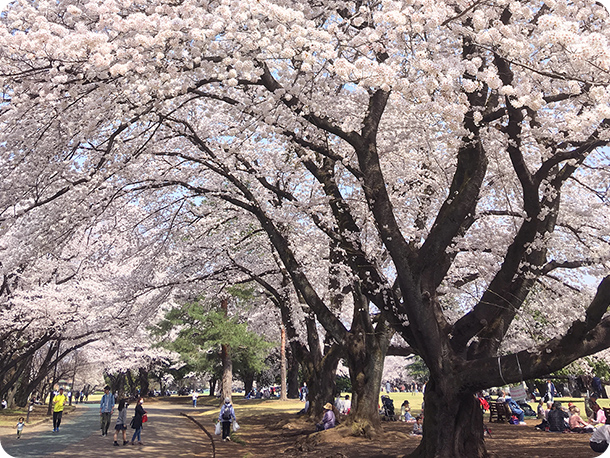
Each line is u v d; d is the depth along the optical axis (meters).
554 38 4.24
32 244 9.32
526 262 7.44
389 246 7.51
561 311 10.41
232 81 6.50
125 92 6.77
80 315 20.84
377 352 12.65
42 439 15.70
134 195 12.45
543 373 6.66
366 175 7.94
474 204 8.98
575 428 12.44
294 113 8.06
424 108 5.79
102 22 5.79
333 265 12.30
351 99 9.29
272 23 6.46
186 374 43.75
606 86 5.26
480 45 5.81
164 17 6.09
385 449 10.24
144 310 18.53
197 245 17.33
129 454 12.34
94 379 50.81
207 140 11.78
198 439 15.80
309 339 16.83
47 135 8.02
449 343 7.66
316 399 16.17
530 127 8.24
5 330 20.62
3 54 6.79
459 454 7.41
